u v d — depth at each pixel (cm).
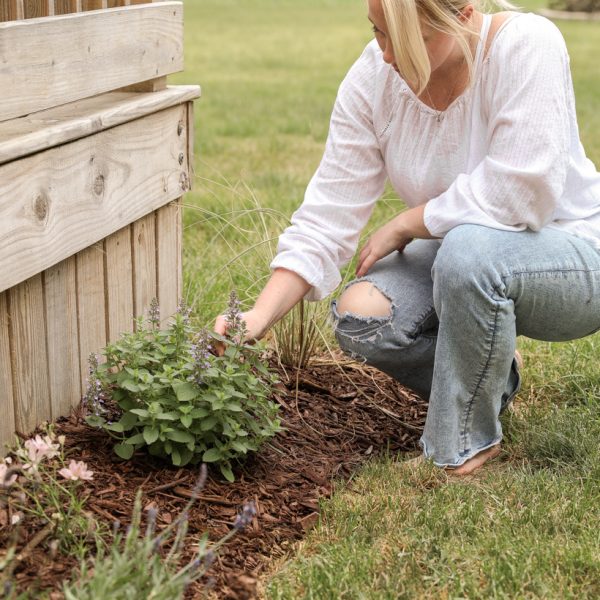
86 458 234
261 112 938
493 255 235
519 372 292
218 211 503
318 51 1609
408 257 276
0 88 209
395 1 219
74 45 236
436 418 251
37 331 239
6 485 192
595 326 257
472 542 218
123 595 167
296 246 259
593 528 221
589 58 1461
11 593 165
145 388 226
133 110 263
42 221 225
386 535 220
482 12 245
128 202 268
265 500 233
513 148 234
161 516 216
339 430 284
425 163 254
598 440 269
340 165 266
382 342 264
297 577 202
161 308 305
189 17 2361
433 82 245
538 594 197
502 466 264
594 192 258
